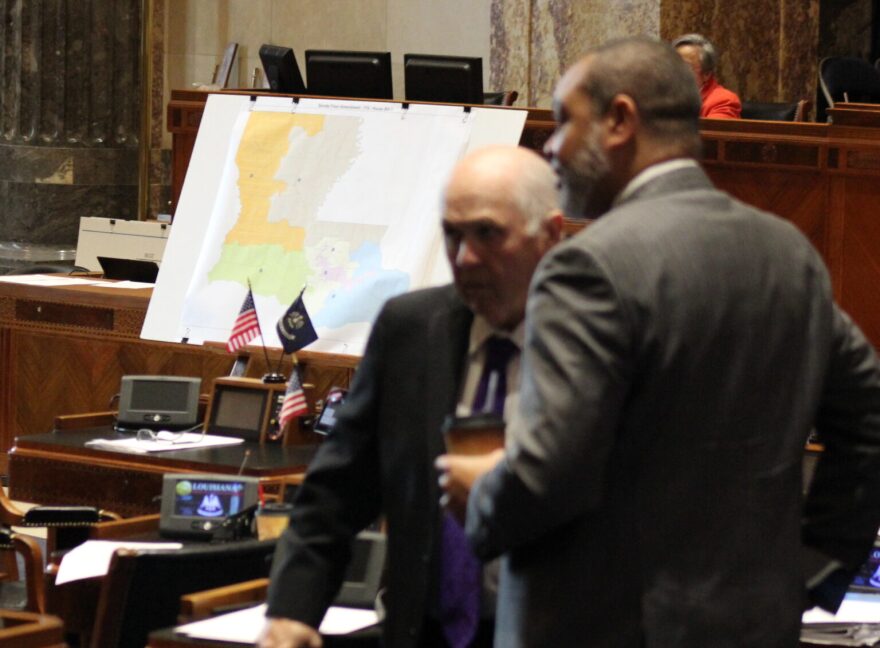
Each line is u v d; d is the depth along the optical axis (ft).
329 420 20.70
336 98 24.54
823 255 25.32
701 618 8.86
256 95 25.09
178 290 24.43
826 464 10.22
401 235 23.30
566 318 8.68
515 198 10.11
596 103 9.43
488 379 10.61
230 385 22.09
